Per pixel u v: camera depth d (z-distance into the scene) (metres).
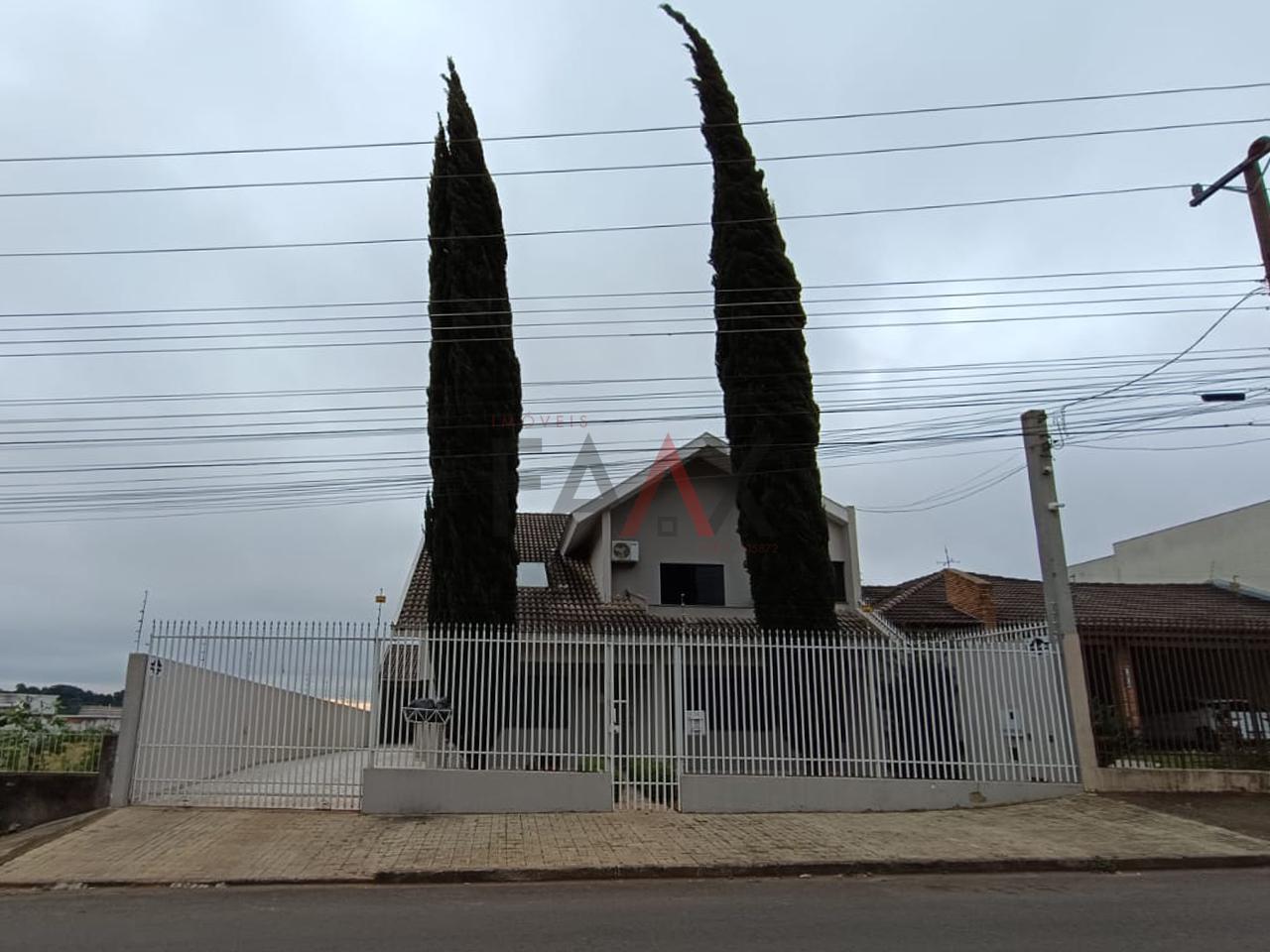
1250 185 12.20
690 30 18.66
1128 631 18.20
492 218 17.09
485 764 12.10
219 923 6.91
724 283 17.44
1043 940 6.27
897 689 12.81
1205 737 13.30
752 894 8.05
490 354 16.30
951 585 22.92
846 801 12.24
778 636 13.12
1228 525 25.77
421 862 9.20
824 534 16.44
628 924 6.80
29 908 7.57
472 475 15.66
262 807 11.74
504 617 15.43
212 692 12.03
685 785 12.09
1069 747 12.97
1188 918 6.96
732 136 18.03
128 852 9.56
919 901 7.68
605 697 12.41
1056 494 13.84
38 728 12.32
